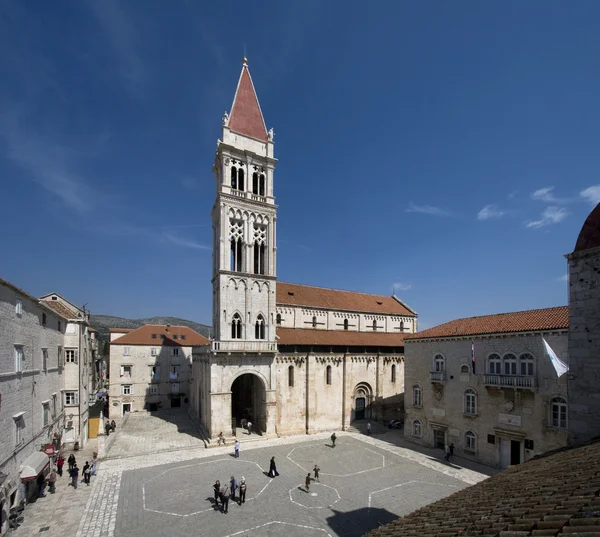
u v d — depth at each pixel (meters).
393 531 10.20
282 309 62.88
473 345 41.22
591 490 7.31
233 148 53.59
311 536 25.84
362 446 47.88
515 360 37.25
